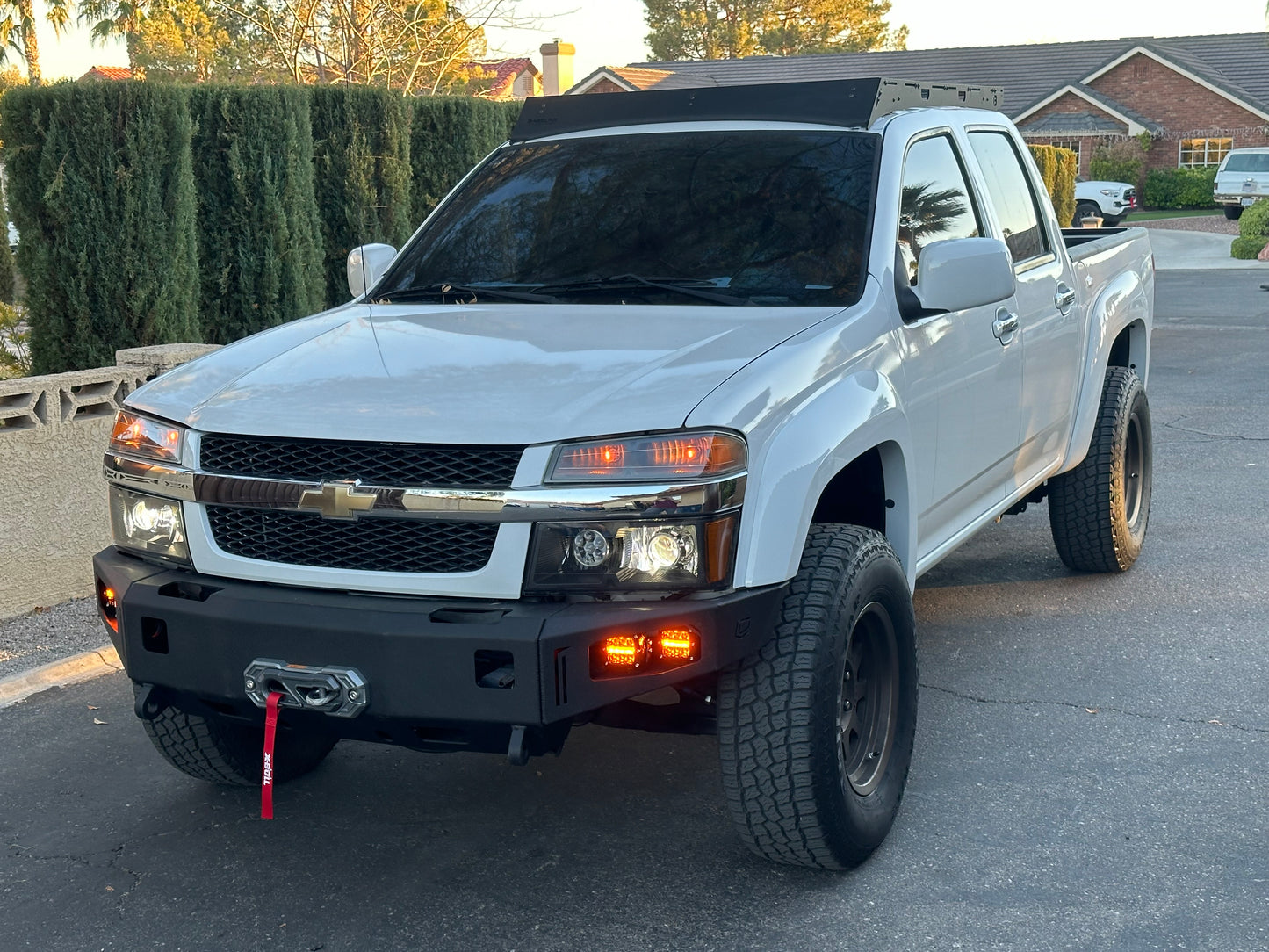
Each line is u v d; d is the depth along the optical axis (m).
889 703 3.62
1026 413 4.86
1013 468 4.93
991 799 3.88
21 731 4.63
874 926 3.20
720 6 77.25
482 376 3.23
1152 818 3.74
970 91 5.09
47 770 4.30
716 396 3.03
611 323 3.60
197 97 7.82
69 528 5.94
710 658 2.95
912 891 3.36
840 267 3.83
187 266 7.25
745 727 3.18
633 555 2.94
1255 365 12.88
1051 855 3.53
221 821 3.90
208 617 3.12
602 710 3.26
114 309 6.97
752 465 3.03
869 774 3.57
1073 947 3.08
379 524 3.06
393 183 9.48
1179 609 5.60
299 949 3.19
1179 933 3.13
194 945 3.22
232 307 8.08
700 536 2.94
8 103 6.82
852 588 3.28
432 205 10.20
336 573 3.10
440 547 3.03
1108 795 3.89
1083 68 50.34
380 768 4.27
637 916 3.29
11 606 5.72
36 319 7.02
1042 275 5.04
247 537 3.22
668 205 4.18
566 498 2.92
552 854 3.64
